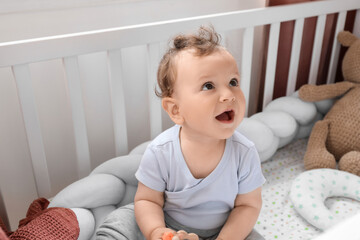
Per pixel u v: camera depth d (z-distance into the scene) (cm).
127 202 111
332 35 164
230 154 86
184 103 79
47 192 114
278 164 138
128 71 135
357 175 124
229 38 159
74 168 138
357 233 44
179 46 83
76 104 107
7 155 122
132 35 106
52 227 88
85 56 124
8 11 106
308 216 106
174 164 87
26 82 96
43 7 111
